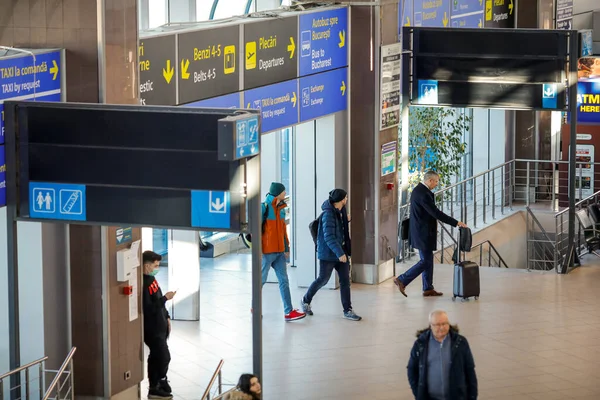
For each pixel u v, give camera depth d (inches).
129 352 514.0
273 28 645.9
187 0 780.0
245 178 410.3
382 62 748.0
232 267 813.9
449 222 709.9
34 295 488.4
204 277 778.2
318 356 591.2
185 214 419.2
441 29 769.6
